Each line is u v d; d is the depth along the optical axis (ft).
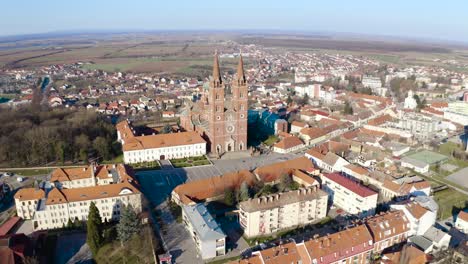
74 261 415.23
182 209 488.02
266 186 578.25
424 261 401.29
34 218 476.13
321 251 381.60
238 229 473.26
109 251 424.46
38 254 417.49
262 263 363.35
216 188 539.70
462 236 473.26
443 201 567.59
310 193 494.59
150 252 422.00
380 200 554.46
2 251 392.06
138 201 506.07
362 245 404.77
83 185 580.71
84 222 490.90
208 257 414.21
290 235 460.55
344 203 529.04
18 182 626.64
